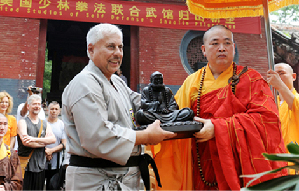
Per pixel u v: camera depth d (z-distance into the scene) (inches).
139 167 86.1
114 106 83.1
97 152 74.6
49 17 383.2
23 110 207.3
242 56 427.2
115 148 74.7
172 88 405.4
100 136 74.4
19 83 366.9
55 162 193.6
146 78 402.9
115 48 84.7
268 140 90.2
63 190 186.7
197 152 103.8
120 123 84.0
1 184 134.6
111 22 399.2
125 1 405.7
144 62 406.0
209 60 106.4
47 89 877.2
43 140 171.2
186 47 421.1
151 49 410.3
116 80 96.2
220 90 102.1
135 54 418.3
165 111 93.4
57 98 628.1
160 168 106.3
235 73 105.0
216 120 92.7
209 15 146.6
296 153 41.9
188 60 432.5
